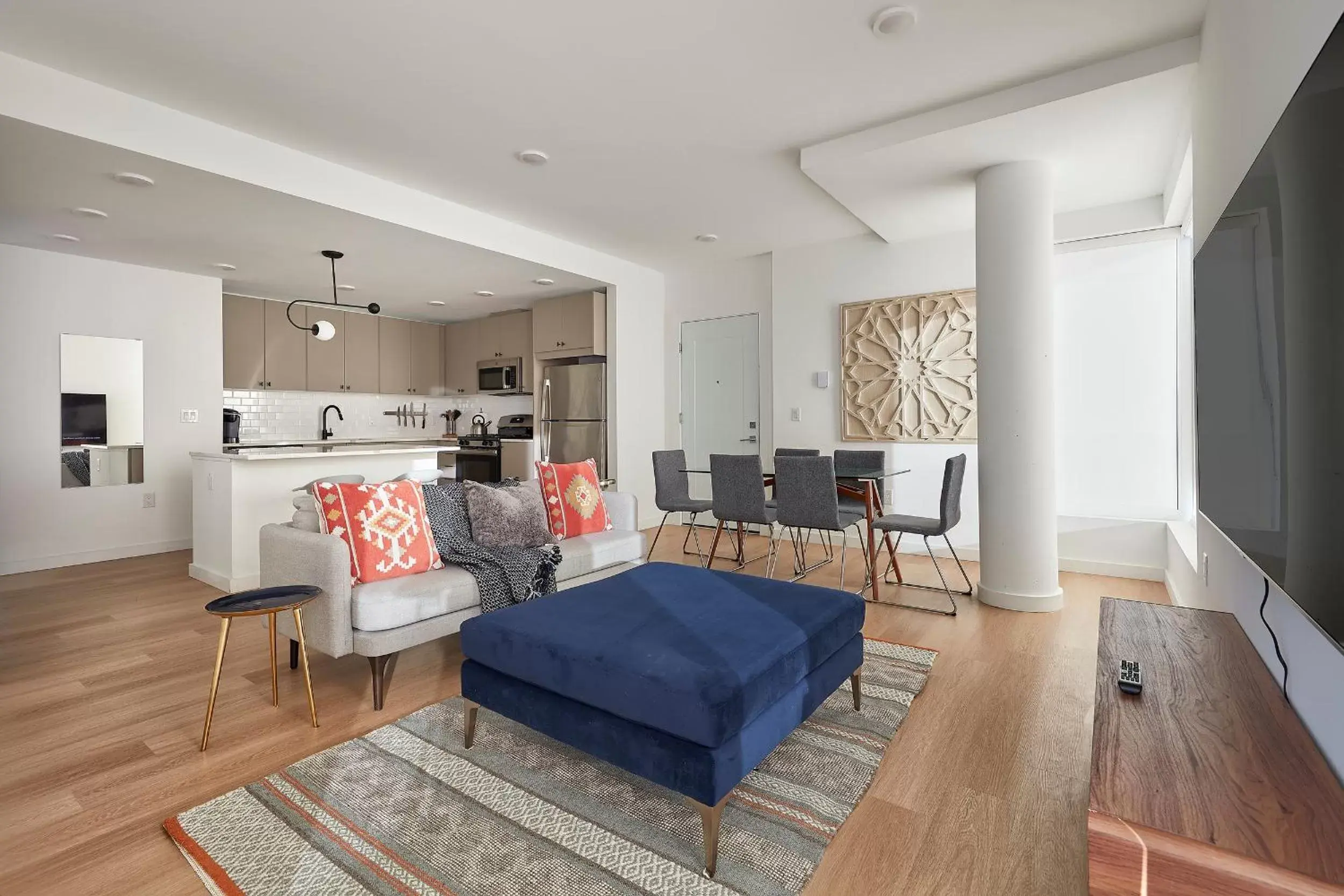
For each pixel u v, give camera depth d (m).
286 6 2.37
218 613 2.08
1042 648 3.01
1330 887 0.79
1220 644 1.65
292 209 3.81
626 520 3.87
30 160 3.09
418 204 4.23
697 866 1.57
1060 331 4.52
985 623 3.37
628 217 4.81
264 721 2.33
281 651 3.02
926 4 2.40
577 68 2.81
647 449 6.45
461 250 4.73
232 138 3.33
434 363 7.90
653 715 1.63
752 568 4.67
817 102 3.13
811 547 5.44
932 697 2.50
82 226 4.12
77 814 1.78
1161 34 2.58
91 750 2.12
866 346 5.30
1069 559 4.46
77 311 4.84
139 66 2.75
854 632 2.28
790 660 1.84
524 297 6.54
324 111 3.16
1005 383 3.59
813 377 5.59
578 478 3.74
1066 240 4.37
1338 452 0.88
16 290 4.59
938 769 1.99
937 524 3.76
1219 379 1.65
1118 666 1.51
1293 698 1.30
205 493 4.30
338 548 2.42
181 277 5.36
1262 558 1.26
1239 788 1.01
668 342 6.64
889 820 1.74
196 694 2.55
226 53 2.67
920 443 5.08
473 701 2.09
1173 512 4.20
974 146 3.33
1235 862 0.84
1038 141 3.28
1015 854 1.60
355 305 6.60
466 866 1.56
